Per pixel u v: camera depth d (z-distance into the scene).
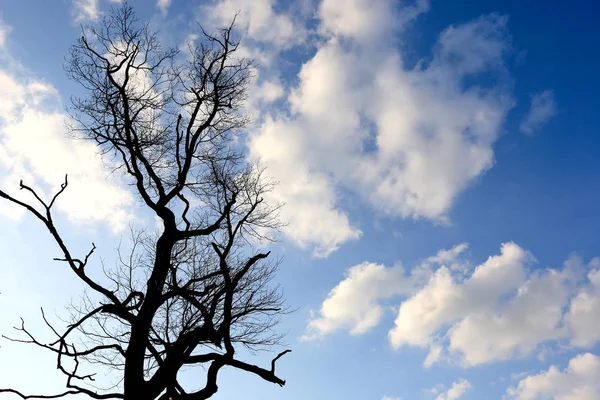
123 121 14.34
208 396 11.45
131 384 11.12
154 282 12.41
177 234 13.23
